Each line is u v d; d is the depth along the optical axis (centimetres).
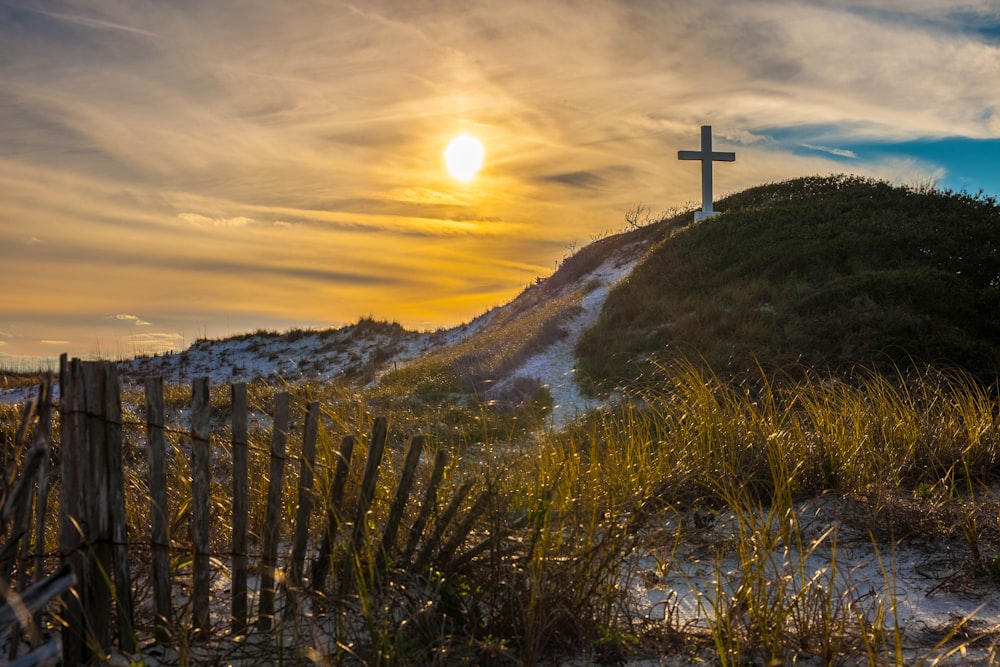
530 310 3008
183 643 319
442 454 395
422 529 392
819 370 1357
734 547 492
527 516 422
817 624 373
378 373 2555
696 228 2511
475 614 362
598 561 412
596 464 535
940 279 1741
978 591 443
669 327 1741
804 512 577
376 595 354
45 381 318
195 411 348
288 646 340
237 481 362
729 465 634
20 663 221
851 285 1717
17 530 297
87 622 316
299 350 3325
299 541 378
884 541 521
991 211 2508
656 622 391
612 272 2839
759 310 1716
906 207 2512
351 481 432
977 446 686
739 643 352
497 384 1720
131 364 3228
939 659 340
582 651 362
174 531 450
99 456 323
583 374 1595
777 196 2995
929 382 1061
